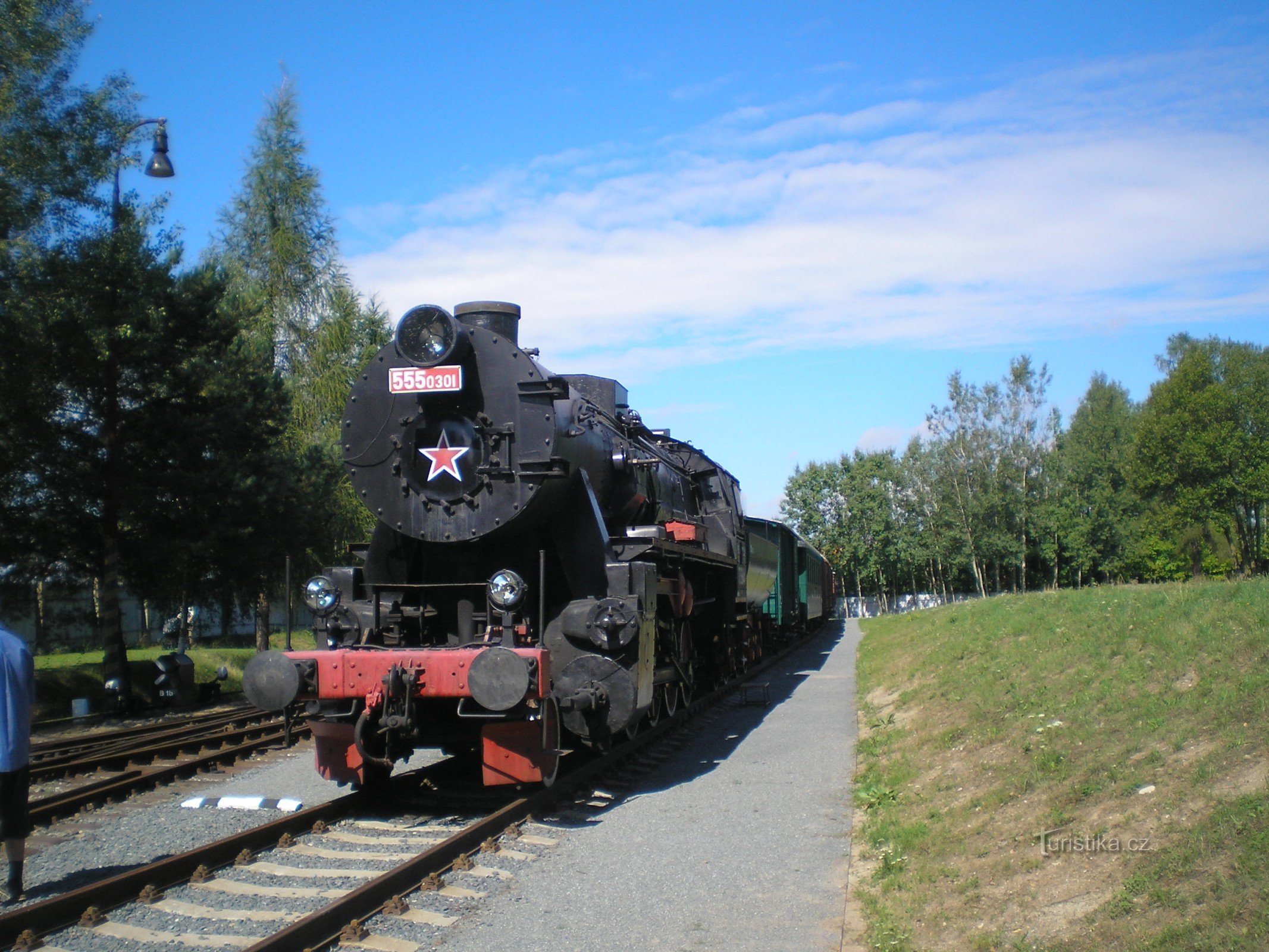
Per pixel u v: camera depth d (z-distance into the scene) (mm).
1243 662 6625
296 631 33312
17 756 5586
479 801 7668
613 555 8484
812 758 9562
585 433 8867
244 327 20156
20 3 13508
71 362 15125
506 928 5004
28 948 4652
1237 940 3707
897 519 60500
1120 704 6926
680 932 4961
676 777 8875
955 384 51656
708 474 15414
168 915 5125
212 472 16438
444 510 8008
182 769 9344
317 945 4617
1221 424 45125
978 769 7129
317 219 26031
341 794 8250
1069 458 52062
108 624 16109
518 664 6668
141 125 15492
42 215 14203
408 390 7914
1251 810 4520
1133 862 4652
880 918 5008
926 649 15773
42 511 15688
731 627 15672
